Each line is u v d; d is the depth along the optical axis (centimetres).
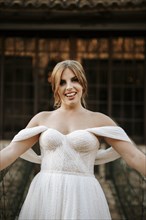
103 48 1009
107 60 1009
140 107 1012
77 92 378
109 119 387
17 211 621
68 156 368
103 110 1016
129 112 1015
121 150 374
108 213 380
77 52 1008
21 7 899
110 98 1010
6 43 1009
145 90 1006
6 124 1016
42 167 379
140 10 909
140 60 1007
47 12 925
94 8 903
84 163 371
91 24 971
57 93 384
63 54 1009
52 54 1009
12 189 678
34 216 367
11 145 374
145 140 1005
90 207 364
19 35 1006
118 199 793
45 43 1009
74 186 363
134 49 1006
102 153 396
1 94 1012
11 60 1014
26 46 1010
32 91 1015
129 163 372
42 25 975
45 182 368
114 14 941
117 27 970
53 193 363
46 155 376
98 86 1013
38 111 1012
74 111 384
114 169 880
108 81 1008
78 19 968
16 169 780
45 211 362
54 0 905
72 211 359
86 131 372
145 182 594
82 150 368
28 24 975
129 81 1011
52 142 368
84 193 364
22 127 1015
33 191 374
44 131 376
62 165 368
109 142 379
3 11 930
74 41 1007
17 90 1015
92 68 1012
